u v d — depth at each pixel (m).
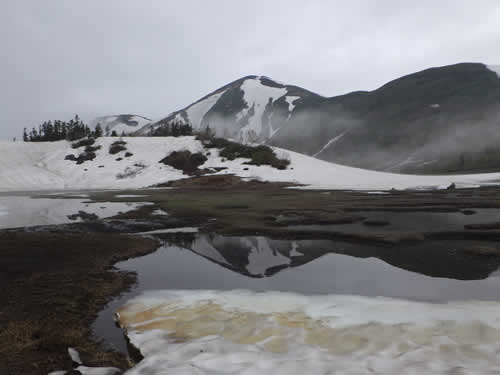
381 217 16.75
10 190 45.31
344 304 6.23
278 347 4.59
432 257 9.48
